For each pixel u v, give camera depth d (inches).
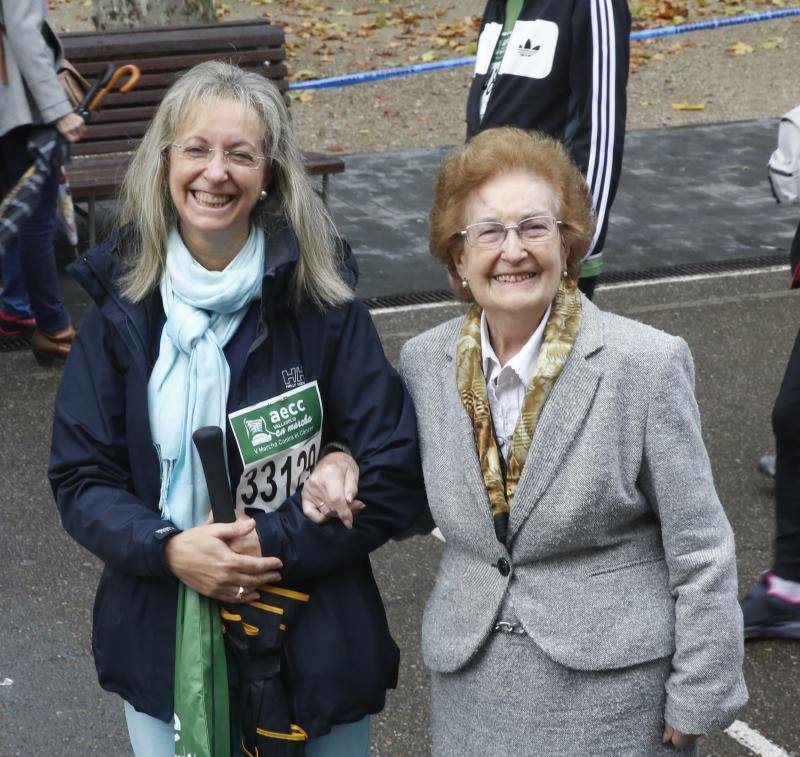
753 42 488.7
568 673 88.2
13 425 210.2
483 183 89.0
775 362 237.6
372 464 92.8
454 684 92.7
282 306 92.6
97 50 275.3
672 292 268.4
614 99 168.2
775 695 143.9
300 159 94.1
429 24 520.1
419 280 272.7
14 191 187.8
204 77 91.4
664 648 88.6
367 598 95.8
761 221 311.3
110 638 94.3
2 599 163.5
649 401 86.7
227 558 87.7
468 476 90.0
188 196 90.7
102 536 90.5
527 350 89.7
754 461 200.5
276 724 91.5
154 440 92.0
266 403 91.9
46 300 226.2
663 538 88.3
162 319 93.0
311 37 500.7
